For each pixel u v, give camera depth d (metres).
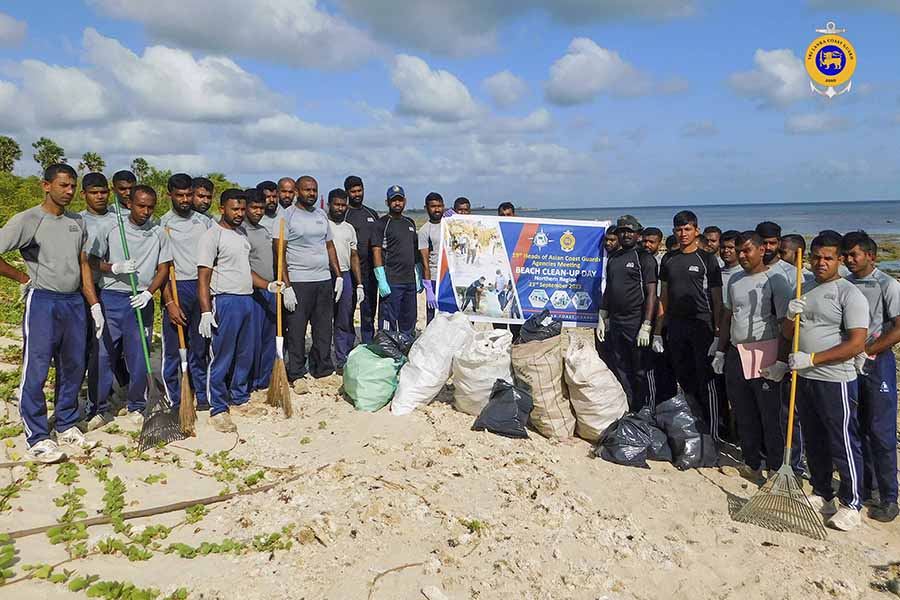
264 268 6.85
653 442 6.06
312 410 6.72
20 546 3.89
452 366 6.74
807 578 4.19
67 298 5.20
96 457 5.21
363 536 4.32
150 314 6.15
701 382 6.52
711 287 6.45
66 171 5.05
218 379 6.32
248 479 5.02
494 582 3.96
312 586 3.79
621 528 4.72
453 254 7.73
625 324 6.89
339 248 7.78
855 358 5.07
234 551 4.06
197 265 6.36
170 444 5.65
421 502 4.79
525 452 5.93
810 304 5.07
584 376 6.21
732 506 5.25
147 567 3.84
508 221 7.66
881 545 4.77
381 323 8.41
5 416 5.73
